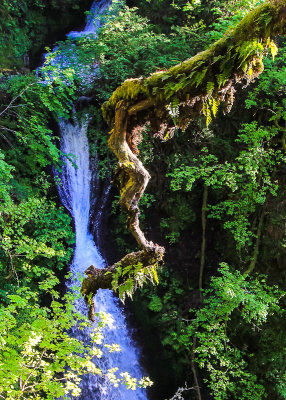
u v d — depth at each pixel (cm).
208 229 1102
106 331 1041
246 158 886
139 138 195
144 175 183
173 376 1045
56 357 478
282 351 981
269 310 965
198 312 909
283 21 153
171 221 1097
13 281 959
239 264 1052
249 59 166
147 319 1075
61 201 1098
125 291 187
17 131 1041
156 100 181
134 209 183
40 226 982
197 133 1045
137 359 1063
